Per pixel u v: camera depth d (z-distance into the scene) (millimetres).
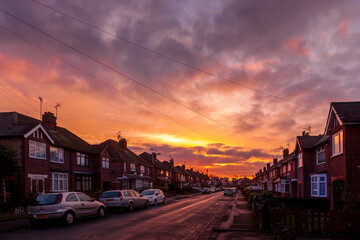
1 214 19000
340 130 21203
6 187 25250
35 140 27312
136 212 22016
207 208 25516
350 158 19500
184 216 19141
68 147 33156
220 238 11469
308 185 30938
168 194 52156
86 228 14117
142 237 11789
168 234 12469
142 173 61562
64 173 32469
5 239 11695
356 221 11781
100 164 39625
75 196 16531
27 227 14969
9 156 21359
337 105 22031
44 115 34531
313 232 11938
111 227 14359
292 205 25141
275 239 10406
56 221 15633
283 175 48812
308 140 33188
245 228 13531
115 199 21766
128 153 59469
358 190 19078
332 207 23078
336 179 21438
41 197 15578
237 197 49594
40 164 27797
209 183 157500
